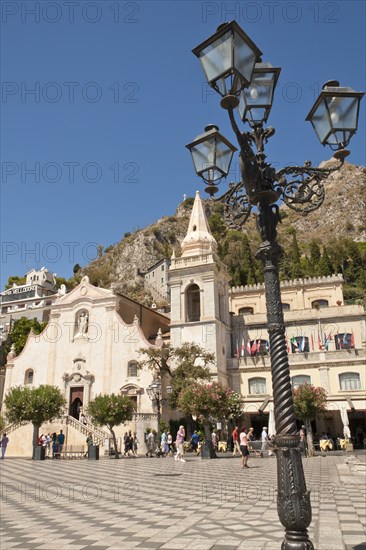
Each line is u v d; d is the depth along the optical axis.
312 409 36.28
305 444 35.94
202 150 8.17
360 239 171.88
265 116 7.57
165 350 45.66
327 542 8.06
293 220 198.12
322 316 50.03
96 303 53.69
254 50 6.34
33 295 129.00
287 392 6.17
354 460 26.03
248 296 63.16
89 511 12.12
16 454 44.84
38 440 38.03
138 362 46.59
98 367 51.00
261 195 7.04
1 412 49.56
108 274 158.25
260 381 49.16
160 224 174.25
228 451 42.84
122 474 22.20
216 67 6.15
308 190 7.57
